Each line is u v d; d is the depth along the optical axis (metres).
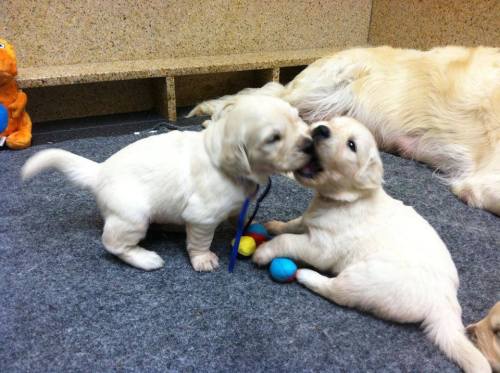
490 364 0.51
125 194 0.59
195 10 1.40
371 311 0.56
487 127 0.92
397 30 1.60
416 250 0.55
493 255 0.71
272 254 0.63
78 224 0.74
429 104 1.01
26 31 1.20
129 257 0.63
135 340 0.53
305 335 0.54
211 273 0.64
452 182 0.94
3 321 0.55
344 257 0.59
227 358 0.51
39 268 0.64
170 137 0.63
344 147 0.57
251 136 0.55
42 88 1.26
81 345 0.52
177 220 0.63
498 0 1.21
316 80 1.19
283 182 0.91
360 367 0.50
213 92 1.56
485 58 1.00
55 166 0.62
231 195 0.59
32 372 0.49
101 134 1.19
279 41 1.60
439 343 0.52
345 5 1.66
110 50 1.33
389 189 0.92
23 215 0.76
